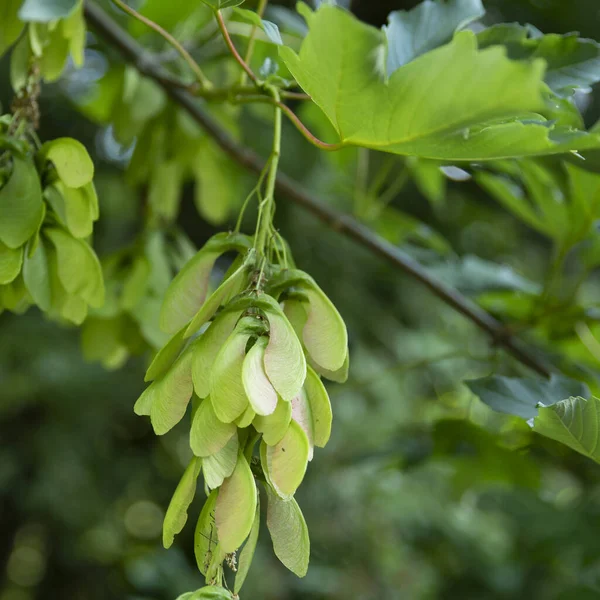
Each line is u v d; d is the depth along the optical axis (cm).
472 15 70
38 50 68
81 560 288
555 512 143
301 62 58
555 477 194
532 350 97
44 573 304
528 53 70
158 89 92
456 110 57
